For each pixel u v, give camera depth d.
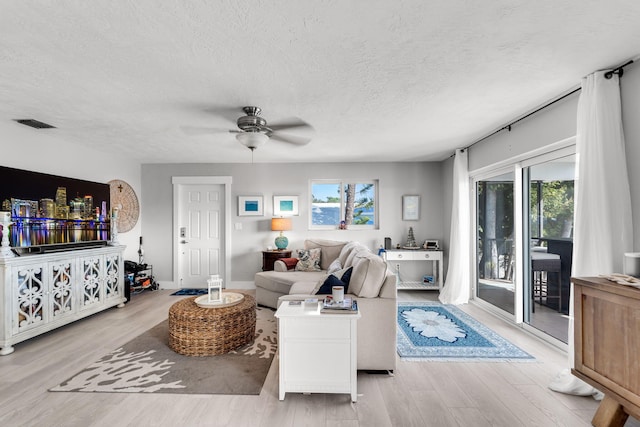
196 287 5.55
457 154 4.41
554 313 2.99
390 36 1.72
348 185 5.58
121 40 1.74
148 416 1.88
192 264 5.56
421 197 5.45
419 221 5.45
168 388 2.19
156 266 5.49
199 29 1.64
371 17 1.54
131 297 4.82
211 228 5.56
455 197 4.45
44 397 2.07
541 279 3.14
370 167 5.47
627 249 1.98
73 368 2.48
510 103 2.73
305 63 2.02
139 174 5.44
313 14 1.52
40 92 2.46
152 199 5.50
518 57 1.95
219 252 5.56
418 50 1.86
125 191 5.06
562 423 1.81
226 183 5.48
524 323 3.28
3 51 1.85
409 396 2.10
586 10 1.49
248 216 5.49
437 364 2.55
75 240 3.75
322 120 3.18
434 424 1.81
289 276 4.20
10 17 1.52
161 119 3.11
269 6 1.45
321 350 2.05
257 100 2.63
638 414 1.48
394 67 2.08
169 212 5.50
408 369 2.48
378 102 2.70
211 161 5.34
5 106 2.75
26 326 2.89
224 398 2.08
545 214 3.06
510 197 3.58
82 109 2.83
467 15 1.53
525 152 3.11
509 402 2.02
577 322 1.84
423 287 4.98
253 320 3.08
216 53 1.89
